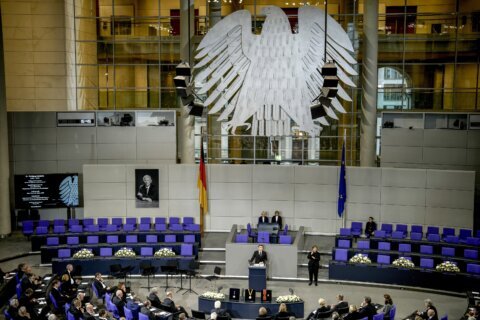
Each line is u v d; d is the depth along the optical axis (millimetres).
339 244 23656
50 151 29016
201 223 27359
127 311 17016
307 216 27625
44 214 29203
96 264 22406
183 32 27953
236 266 22641
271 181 27750
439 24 29016
